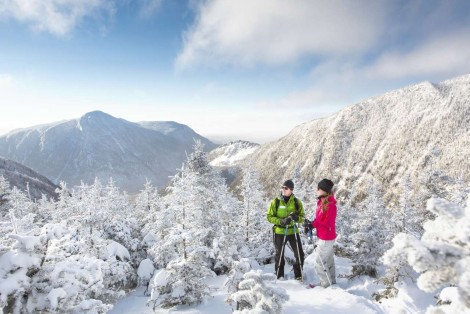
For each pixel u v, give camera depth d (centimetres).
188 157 1521
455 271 165
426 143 14038
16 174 14488
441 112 15138
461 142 12650
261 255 1343
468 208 184
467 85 15875
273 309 496
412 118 16250
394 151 15100
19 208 3834
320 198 726
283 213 797
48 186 15675
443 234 186
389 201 12812
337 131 19175
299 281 780
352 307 577
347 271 933
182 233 766
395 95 19375
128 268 1194
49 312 528
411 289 598
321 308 584
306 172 18188
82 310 565
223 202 1517
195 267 747
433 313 188
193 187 1234
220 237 1138
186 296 720
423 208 1878
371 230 880
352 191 4700
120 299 1005
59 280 558
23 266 530
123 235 1448
